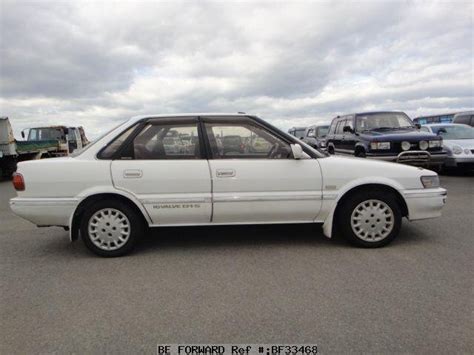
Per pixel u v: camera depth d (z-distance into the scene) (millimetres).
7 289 3623
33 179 4355
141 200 4363
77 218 4512
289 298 3262
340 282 3570
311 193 4488
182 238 5164
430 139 9336
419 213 4633
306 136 20203
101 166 4367
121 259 4402
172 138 4516
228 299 3279
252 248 4672
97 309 3164
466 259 4121
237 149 4535
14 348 2623
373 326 2779
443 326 2756
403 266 3941
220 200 4406
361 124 10664
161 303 3242
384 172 4551
